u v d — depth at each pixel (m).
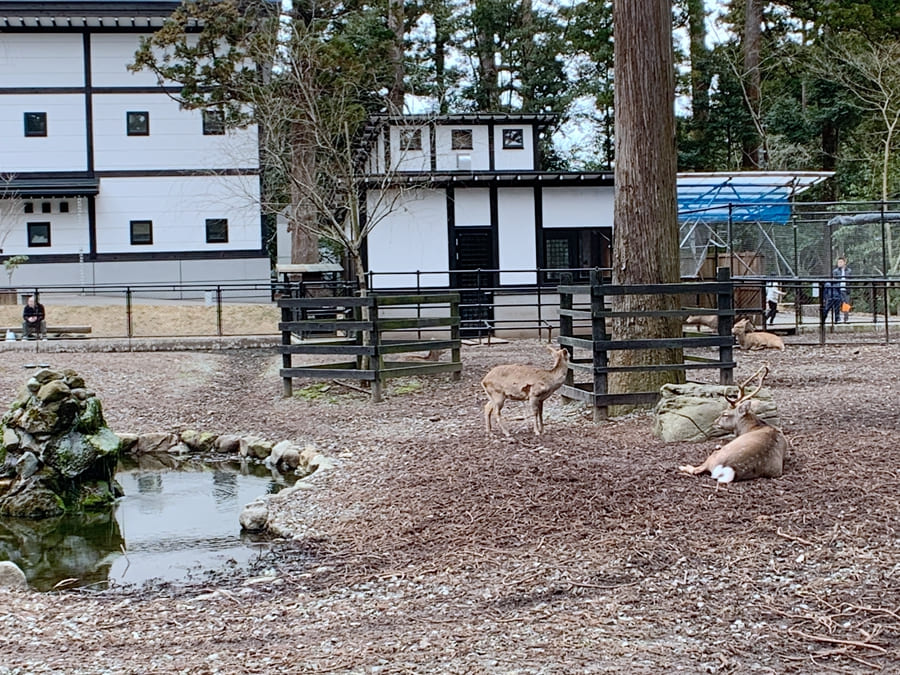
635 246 11.95
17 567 7.64
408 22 44.91
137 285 31.81
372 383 14.40
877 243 28.20
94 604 6.73
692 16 41.78
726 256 24.36
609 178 26.20
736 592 6.04
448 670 4.89
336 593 6.58
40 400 10.37
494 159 28.09
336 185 25.41
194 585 7.27
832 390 13.05
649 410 11.58
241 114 27.52
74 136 33.78
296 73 25.45
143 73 33.81
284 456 12.09
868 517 7.25
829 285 21.61
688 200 26.06
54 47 33.59
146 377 17.30
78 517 9.98
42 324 22.69
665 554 6.79
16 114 33.56
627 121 11.89
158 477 11.89
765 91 41.97
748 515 7.40
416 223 25.84
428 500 8.49
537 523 7.61
